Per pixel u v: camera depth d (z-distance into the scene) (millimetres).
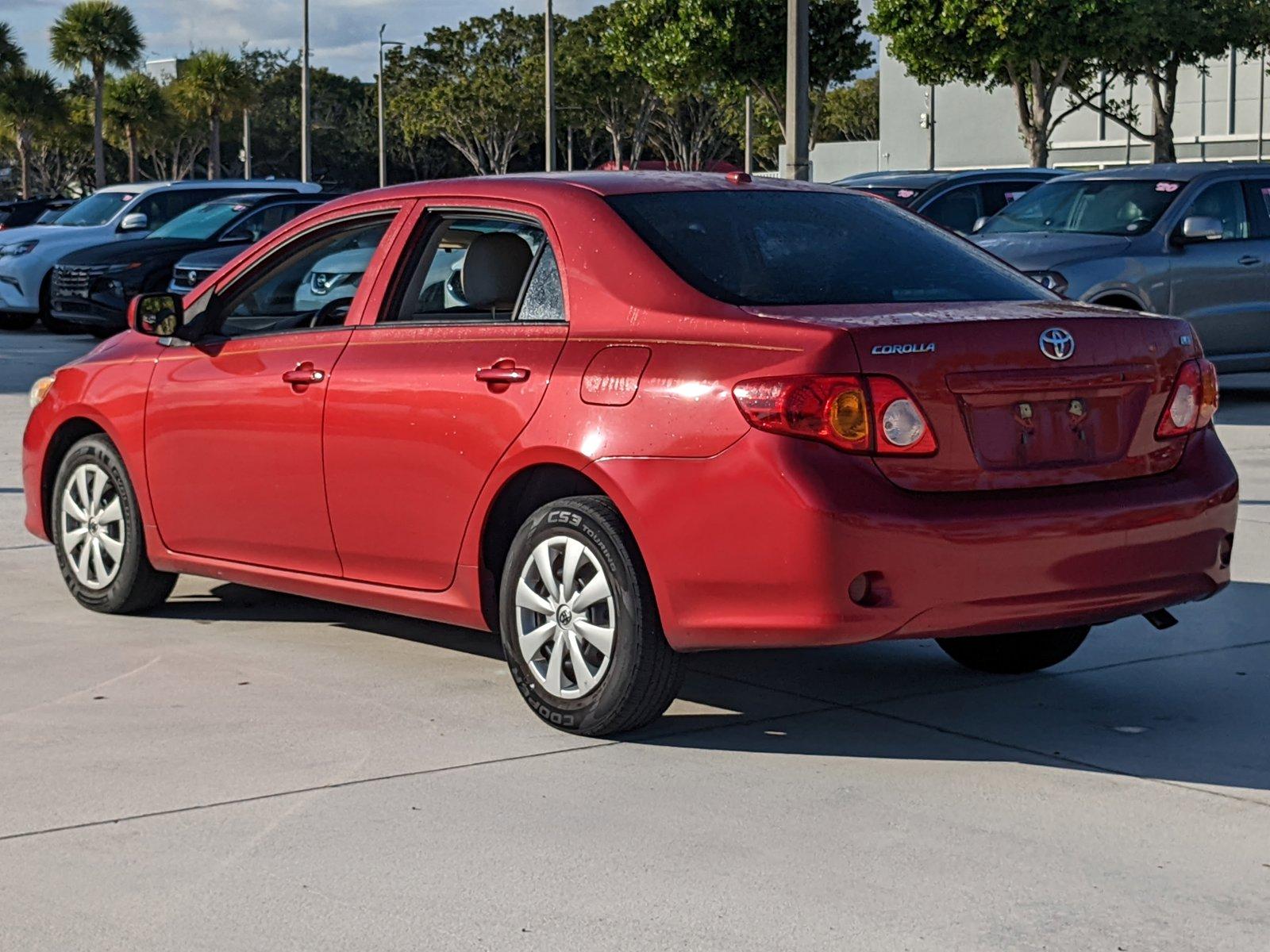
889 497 5133
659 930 4113
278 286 6957
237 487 6863
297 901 4301
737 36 36406
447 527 6047
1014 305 5715
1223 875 4469
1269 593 7898
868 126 99438
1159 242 14555
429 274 6332
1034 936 4074
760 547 5137
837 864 4547
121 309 22344
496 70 83188
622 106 77812
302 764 5414
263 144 113750
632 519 5402
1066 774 5336
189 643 7066
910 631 5172
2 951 4004
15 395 16594
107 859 4590
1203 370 5820
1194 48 38312
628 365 5492
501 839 4734
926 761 5477
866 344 5141
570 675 5723
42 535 7922
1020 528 5234
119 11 73500
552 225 5945
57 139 86188
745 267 5723
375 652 6918
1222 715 6000
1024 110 35656
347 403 6344
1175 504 5551
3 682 6410
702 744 5656
